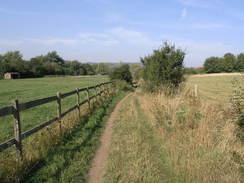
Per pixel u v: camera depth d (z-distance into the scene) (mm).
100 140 5910
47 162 4250
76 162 4344
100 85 13875
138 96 16844
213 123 5863
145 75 15781
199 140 4883
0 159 3809
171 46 12758
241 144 4855
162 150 4984
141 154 4707
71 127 6566
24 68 81562
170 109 7551
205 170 3777
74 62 112875
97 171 4059
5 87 32531
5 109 3531
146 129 6879
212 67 90875
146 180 3648
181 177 3740
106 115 9406
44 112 10188
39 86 34281
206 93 21469
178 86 12273
